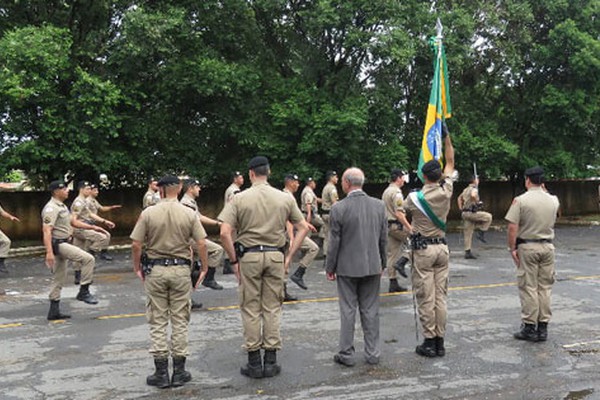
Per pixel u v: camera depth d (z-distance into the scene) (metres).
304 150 17.77
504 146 20.77
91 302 8.75
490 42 21.59
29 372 5.84
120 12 17.17
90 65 17.19
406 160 19.45
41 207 17.89
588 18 21.92
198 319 7.94
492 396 5.14
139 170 17.98
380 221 6.01
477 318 7.96
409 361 6.12
